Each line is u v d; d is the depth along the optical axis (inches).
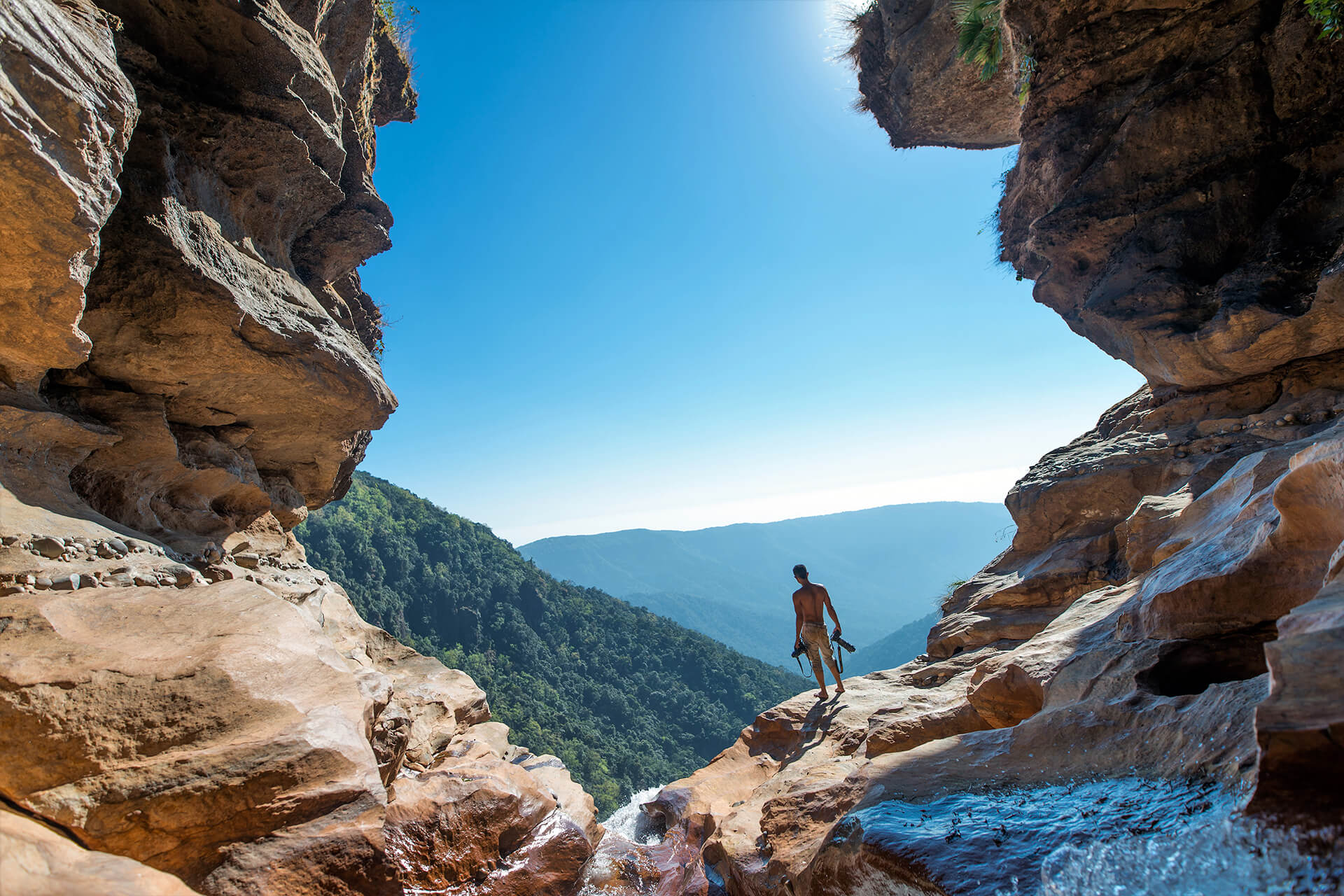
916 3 426.0
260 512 241.3
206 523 203.9
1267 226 243.3
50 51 108.8
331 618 240.7
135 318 158.1
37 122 105.8
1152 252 272.8
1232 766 80.9
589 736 4675.2
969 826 101.9
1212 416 267.1
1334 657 67.0
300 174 211.6
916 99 475.2
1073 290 316.8
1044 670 166.1
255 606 133.4
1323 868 53.9
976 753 140.9
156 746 98.9
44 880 71.3
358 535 5482.3
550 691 5255.9
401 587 5546.3
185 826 94.5
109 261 151.9
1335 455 98.3
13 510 125.2
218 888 92.3
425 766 197.5
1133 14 276.4
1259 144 251.1
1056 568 280.2
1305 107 240.7
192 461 193.2
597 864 182.7
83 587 120.1
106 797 91.1
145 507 178.4
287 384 193.6
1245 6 251.9
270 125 189.0
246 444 228.2
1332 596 80.6
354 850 104.1
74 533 131.8
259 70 186.5
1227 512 161.8
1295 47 237.8
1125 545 259.0
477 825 157.5
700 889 176.7
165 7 166.7
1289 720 62.2
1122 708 121.6
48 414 140.6
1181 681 126.3
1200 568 136.9
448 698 259.0
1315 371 233.5
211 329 165.5
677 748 5364.2
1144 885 68.4
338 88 248.7
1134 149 280.1
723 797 249.6
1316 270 222.8
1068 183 311.1
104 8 159.0
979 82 445.7
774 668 7544.3
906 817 114.3
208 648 115.9
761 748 295.1
